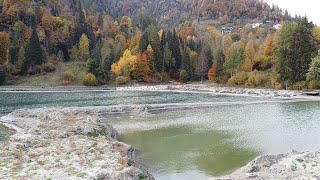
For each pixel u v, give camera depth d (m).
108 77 144.12
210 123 52.75
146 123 53.84
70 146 31.08
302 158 28.34
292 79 103.94
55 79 141.25
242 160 32.47
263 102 77.69
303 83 100.44
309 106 69.75
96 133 38.72
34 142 32.78
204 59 146.62
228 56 131.75
